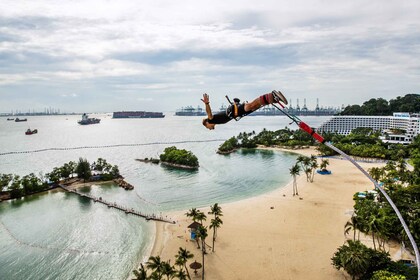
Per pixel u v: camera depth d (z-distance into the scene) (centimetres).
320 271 6519
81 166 14950
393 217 6981
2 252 7875
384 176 14275
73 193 13088
